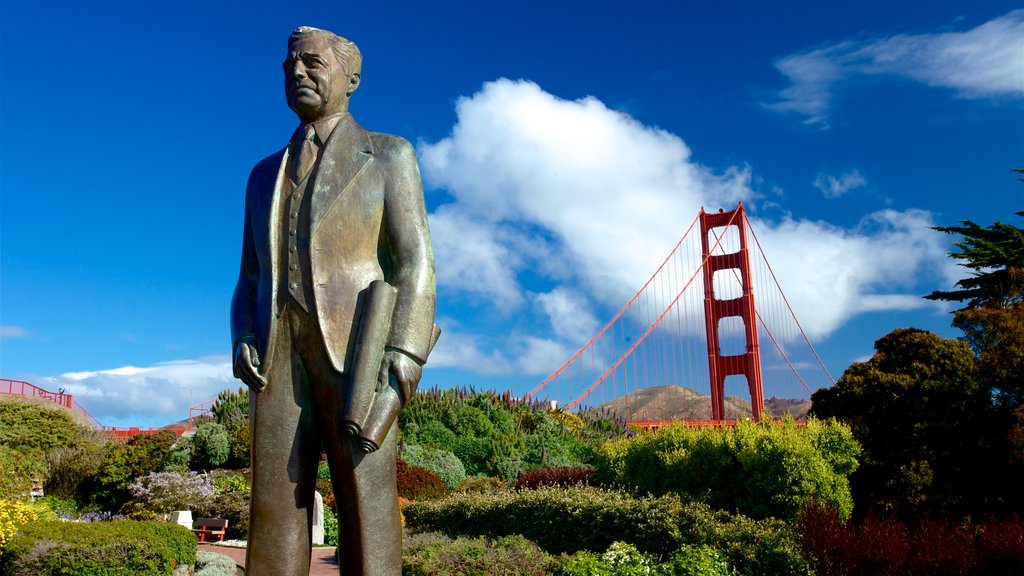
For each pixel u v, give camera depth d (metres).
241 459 22.86
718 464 12.60
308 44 3.96
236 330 3.85
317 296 3.69
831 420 13.70
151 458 22.25
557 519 11.36
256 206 3.95
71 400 31.00
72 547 9.90
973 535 8.54
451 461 22.12
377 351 3.67
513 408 27.73
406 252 3.85
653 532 10.02
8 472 15.16
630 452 15.00
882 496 16.33
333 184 3.81
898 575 8.01
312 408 3.77
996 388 18.27
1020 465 16.31
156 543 10.59
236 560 13.34
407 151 3.99
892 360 18.69
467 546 10.40
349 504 3.70
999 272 28.78
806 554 8.97
